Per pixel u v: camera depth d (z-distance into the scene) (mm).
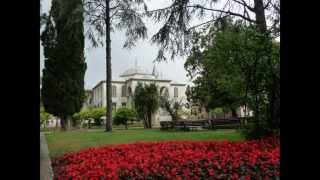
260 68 11320
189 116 40406
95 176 6465
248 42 11398
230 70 11883
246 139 11727
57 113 31609
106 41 23859
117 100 58719
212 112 38625
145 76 57094
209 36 13562
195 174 6535
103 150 10297
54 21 29172
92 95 68188
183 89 59344
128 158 8445
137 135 16781
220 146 10117
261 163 6949
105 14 23688
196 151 9219
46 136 18828
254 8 12812
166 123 26031
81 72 31562
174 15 13797
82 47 31062
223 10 13547
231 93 12945
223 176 6363
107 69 23672
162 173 6656
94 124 42406
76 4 23391
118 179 6461
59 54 30516
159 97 32031
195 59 14477
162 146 10750
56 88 31016
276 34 11406
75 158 9109
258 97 11625
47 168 7949
